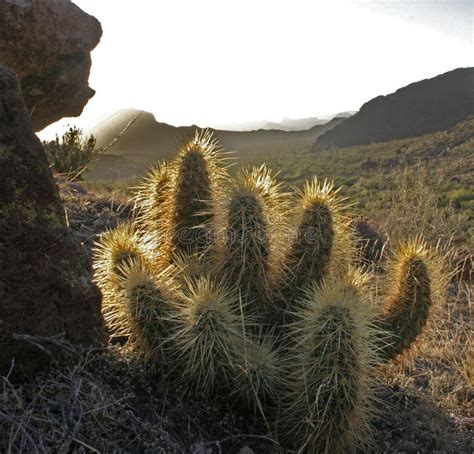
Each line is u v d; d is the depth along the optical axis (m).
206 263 3.57
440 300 3.84
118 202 6.62
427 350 4.68
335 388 2.81
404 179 9.30
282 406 3.08
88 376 2.88
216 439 2.98
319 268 3.52
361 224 6.90
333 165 39.97
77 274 2.98
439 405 3.79
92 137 7.95
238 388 3.04
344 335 2.84
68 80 7.08
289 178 30.14
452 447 3.38
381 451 3.25
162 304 3.17
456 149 38.69
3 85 2.88
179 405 3.05
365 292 3.67
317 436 2.91
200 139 3.89
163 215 4.00
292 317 3.46
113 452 2.56
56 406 2.67
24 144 2.88
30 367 2.79
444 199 15.73
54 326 2.87
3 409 2.47
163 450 2.64
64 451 2.39
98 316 3.08
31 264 2.80
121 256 3.54
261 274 3.37
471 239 7.70
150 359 3.25
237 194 3.35
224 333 2.97
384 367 3.88
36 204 2.87
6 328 2.71
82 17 7.00
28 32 6.43
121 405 2.78
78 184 7.49
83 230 5.51
